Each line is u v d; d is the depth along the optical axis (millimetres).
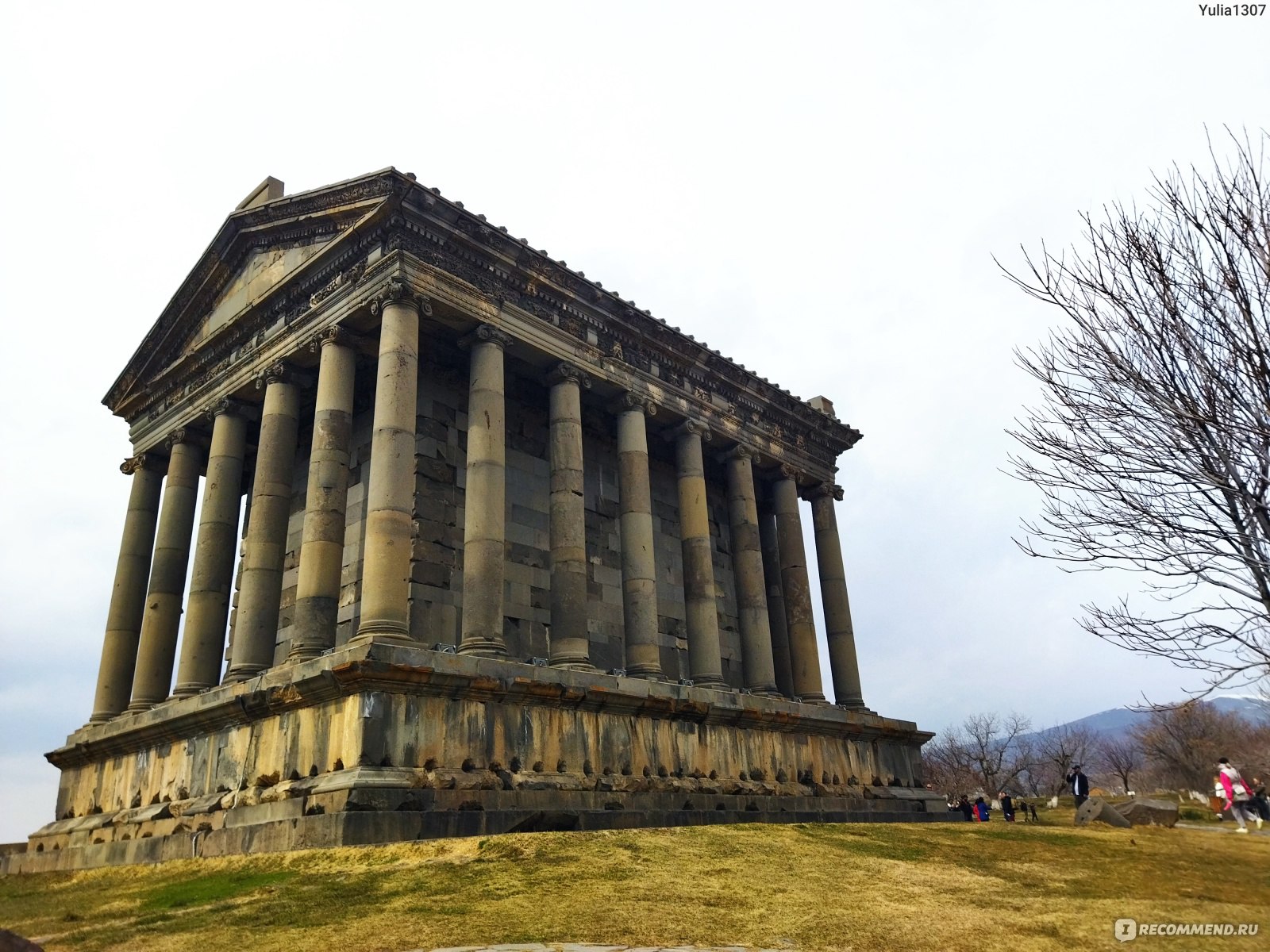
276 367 30047
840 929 12719
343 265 29109
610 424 37219
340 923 12875
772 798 29766
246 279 34062
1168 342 13414
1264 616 12453
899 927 12836
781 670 41031
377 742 20656
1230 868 18109
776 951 11633
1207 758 78938
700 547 34312
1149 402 13477
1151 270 13719
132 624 33812
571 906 13562
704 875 15977
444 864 16172
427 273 27766
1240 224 13078
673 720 28375
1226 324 12859
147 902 15688
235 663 26609
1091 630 13719
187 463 34312
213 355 33750
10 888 19938
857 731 35688
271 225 32156
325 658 22500
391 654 21453
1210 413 12688
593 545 34719
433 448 30344
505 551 31500
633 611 30547
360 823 18938
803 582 39312
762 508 43594
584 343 32219
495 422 27938
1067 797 62688
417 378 26953
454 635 28781
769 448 40469
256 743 23453
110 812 27891
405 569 24266
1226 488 12602
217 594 29875
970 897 15047
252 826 20562
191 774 25188
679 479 35531
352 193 28734
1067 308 14734
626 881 15180
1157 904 14305
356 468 30875
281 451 29172
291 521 32719
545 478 33969
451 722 22359
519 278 30406
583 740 25375
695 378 36969
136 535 35094
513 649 30422
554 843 17797
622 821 23766
